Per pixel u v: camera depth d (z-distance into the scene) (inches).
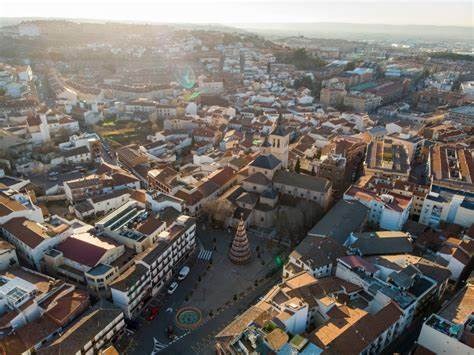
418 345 4741.6
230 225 7406.5
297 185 7805.1
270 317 4660.4
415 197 7524.6
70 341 4392.2
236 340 4325.8
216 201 7445.9
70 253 5757.9
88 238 6067.9
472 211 6934.1
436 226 7352.4
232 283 6053.2
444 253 5974.4
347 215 6929.1
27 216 6451.8
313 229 6663.4
